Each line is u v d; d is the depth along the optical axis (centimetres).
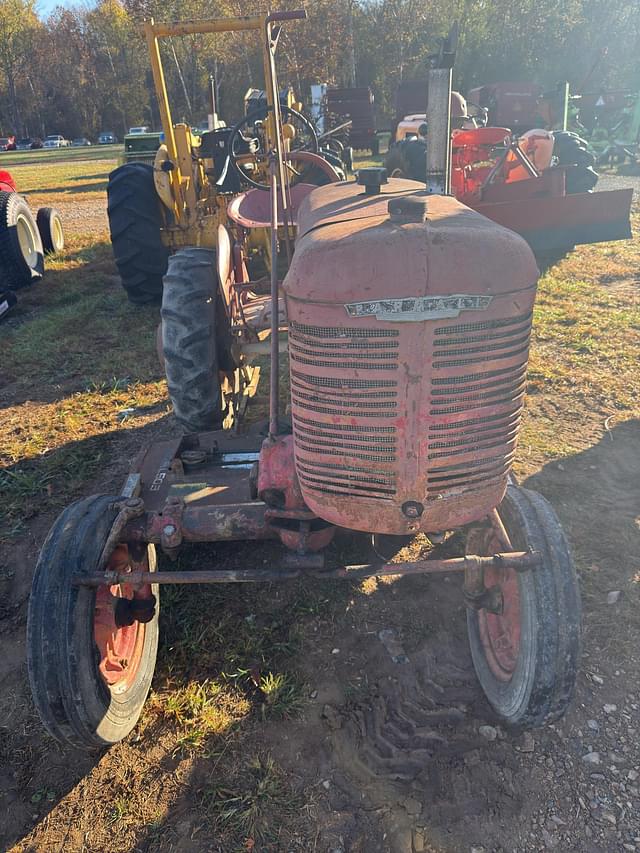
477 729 255
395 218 195
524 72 3406
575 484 390
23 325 707
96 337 663
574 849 215
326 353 191
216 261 366
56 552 238
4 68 6819
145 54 6222
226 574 237
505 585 254
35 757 260
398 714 263
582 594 313
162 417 500
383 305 180
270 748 253
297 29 3161
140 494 304
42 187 2017
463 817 226
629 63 3356
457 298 180
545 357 548
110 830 231
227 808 233
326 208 256
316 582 330
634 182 1347
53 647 224
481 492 206
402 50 3303
